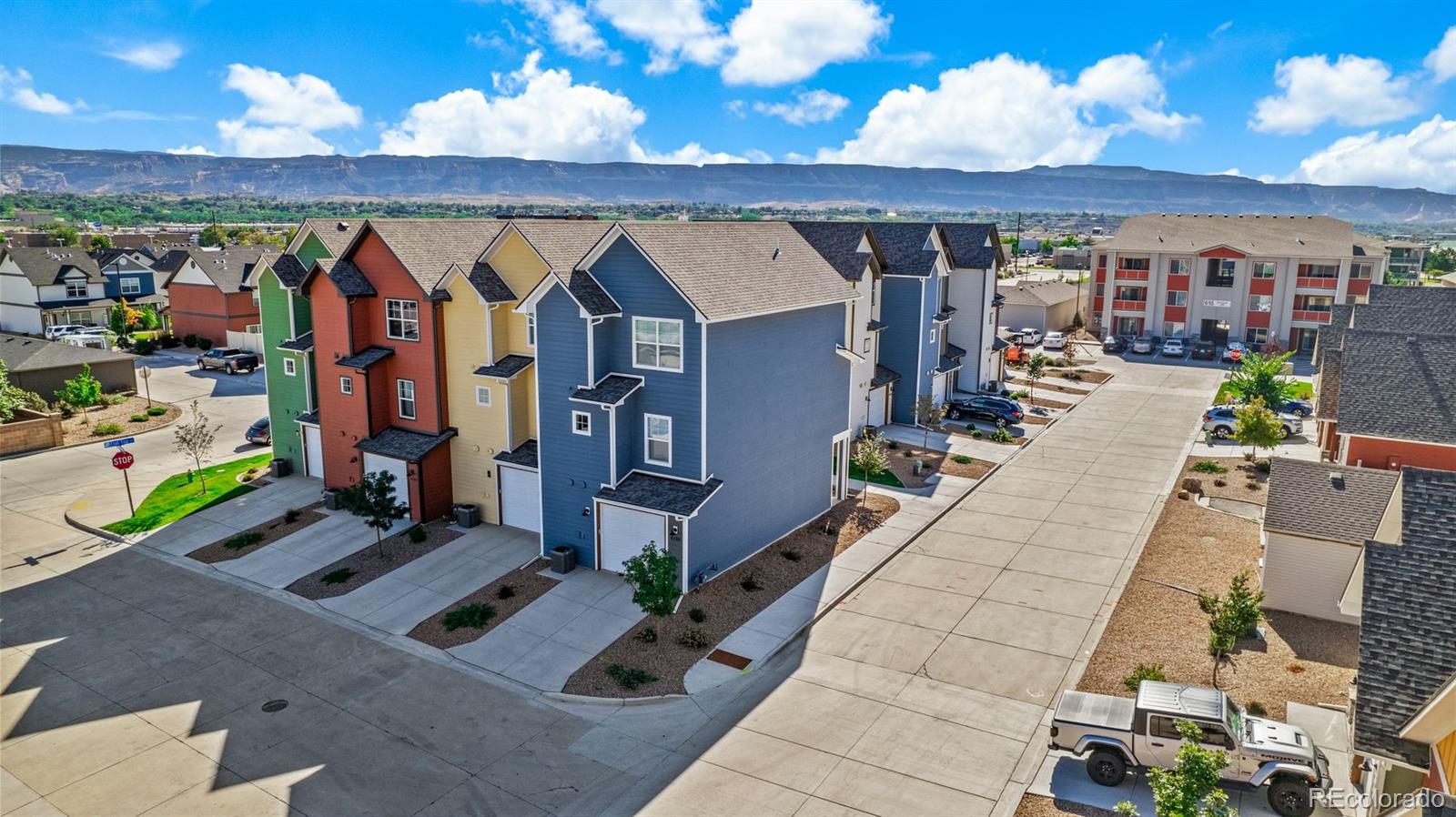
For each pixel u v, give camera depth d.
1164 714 16.30
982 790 16.84
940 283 46.72
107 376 53.09
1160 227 76.56
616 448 26.19
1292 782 15.60
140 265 86.31
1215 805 12.84
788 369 29.06
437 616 24.48
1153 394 53.53
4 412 42.78
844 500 33.75
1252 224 75.44
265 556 28.75
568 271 27.97
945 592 25.61
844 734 18.80
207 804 16.81
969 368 50.44
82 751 18.53
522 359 30.27
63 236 142.75
